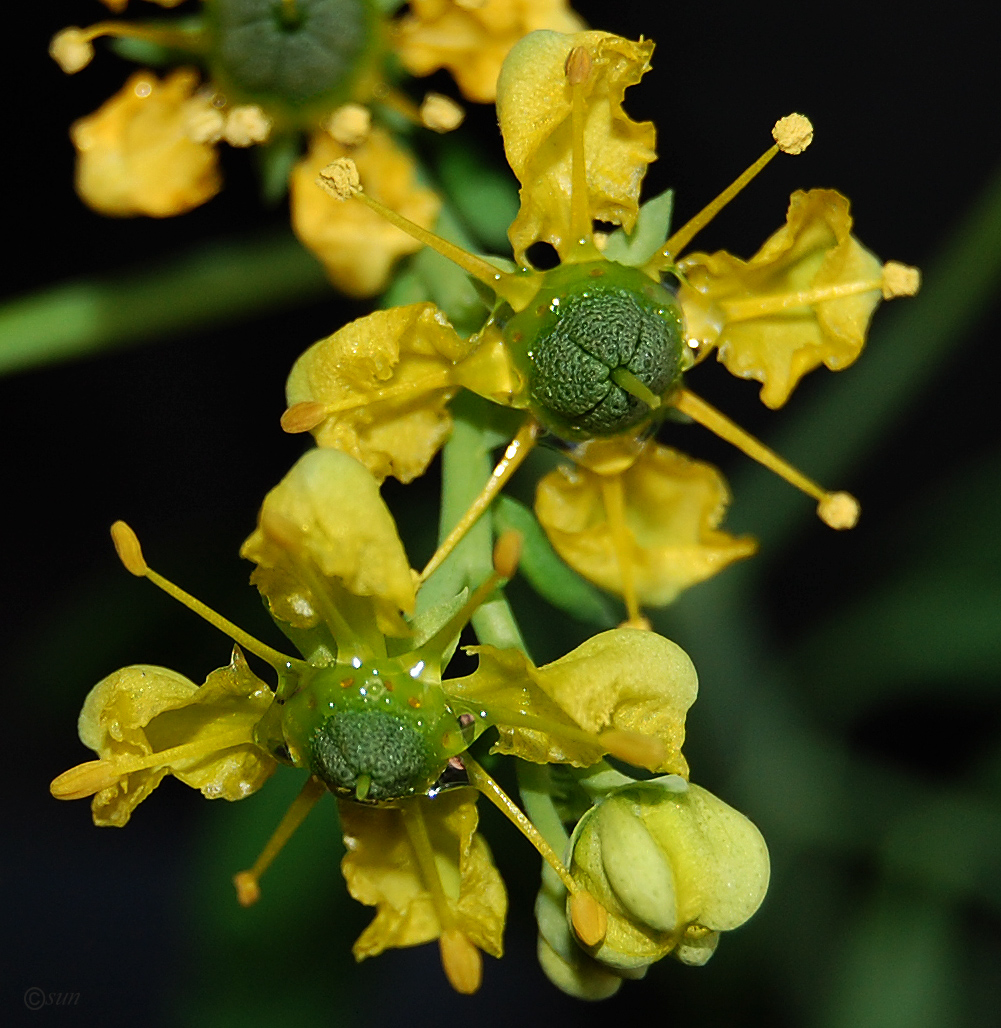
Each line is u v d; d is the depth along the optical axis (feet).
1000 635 0.54
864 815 0.54
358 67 0.48
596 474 0.47
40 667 0.55
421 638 0.46
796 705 0.55
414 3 0.48
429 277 0.47
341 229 0.47
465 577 0.46
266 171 0.48
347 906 0.52
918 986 0.53
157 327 0.50
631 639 0.45
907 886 0.54
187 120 0.48
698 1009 0.56
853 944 0.54
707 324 0.47
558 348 0.46
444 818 0.46
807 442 0.54
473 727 0.46
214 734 0.46
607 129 0.47
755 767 0.55
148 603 0.55
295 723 0.46
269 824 0.52
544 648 0.54
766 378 0.47
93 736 0.45
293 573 0.45
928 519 0.55
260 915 0.52
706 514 0.47
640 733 0.45
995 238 0.53
